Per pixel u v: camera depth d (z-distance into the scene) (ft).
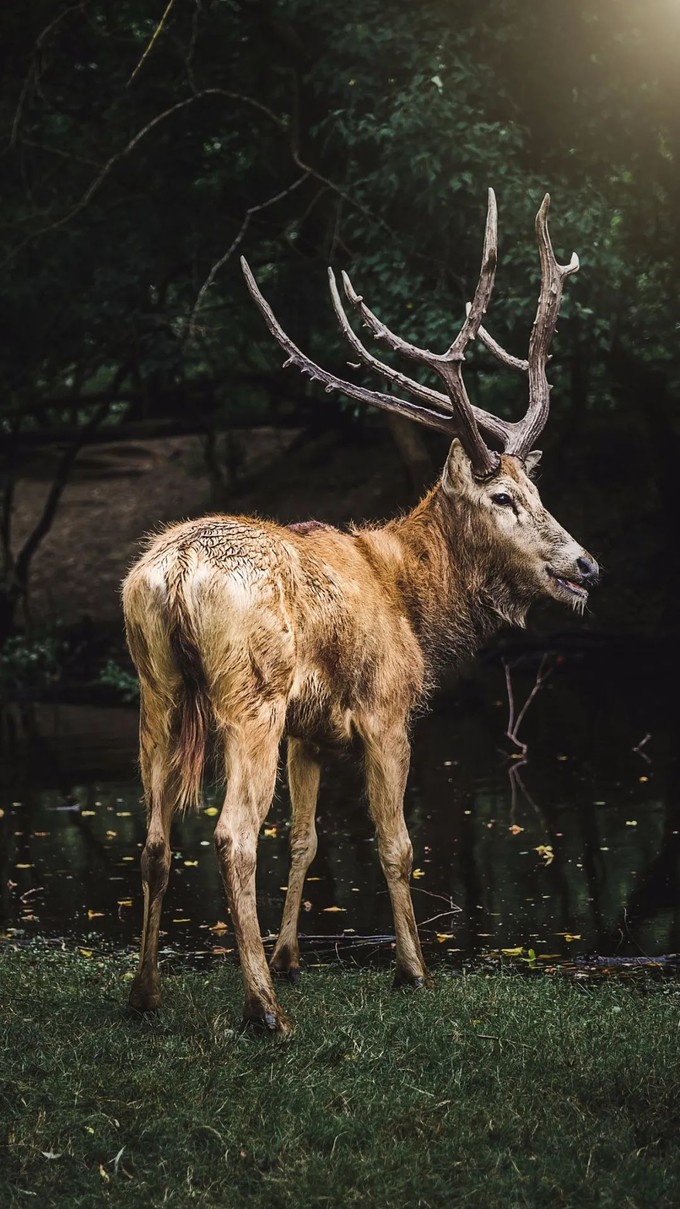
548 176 55.98
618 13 56.03
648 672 64.80
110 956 28.94
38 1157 17.20
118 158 58.80
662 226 62.13
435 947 29.73
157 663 22.33
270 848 39.11
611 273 54.24
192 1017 22.38
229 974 26.17
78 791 46.75
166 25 62.39
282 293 66.44
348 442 94.53
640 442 81.97
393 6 54.85
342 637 23.88
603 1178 16.46
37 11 63.93
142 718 22.86
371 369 26.63
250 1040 21.11
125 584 22.86
